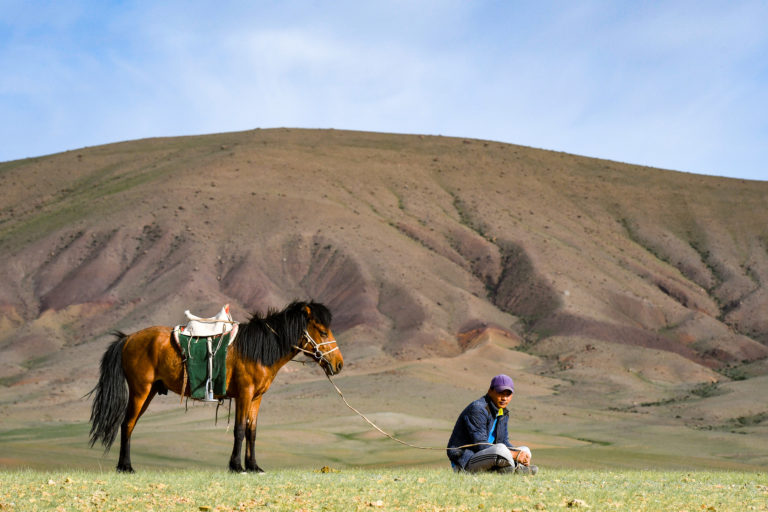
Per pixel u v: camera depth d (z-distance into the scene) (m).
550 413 91.81
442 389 100.25
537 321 153.00
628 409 99.62
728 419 90.69
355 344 141.38
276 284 161.75
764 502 10.32
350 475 12.98
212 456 42.59
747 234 196.75
